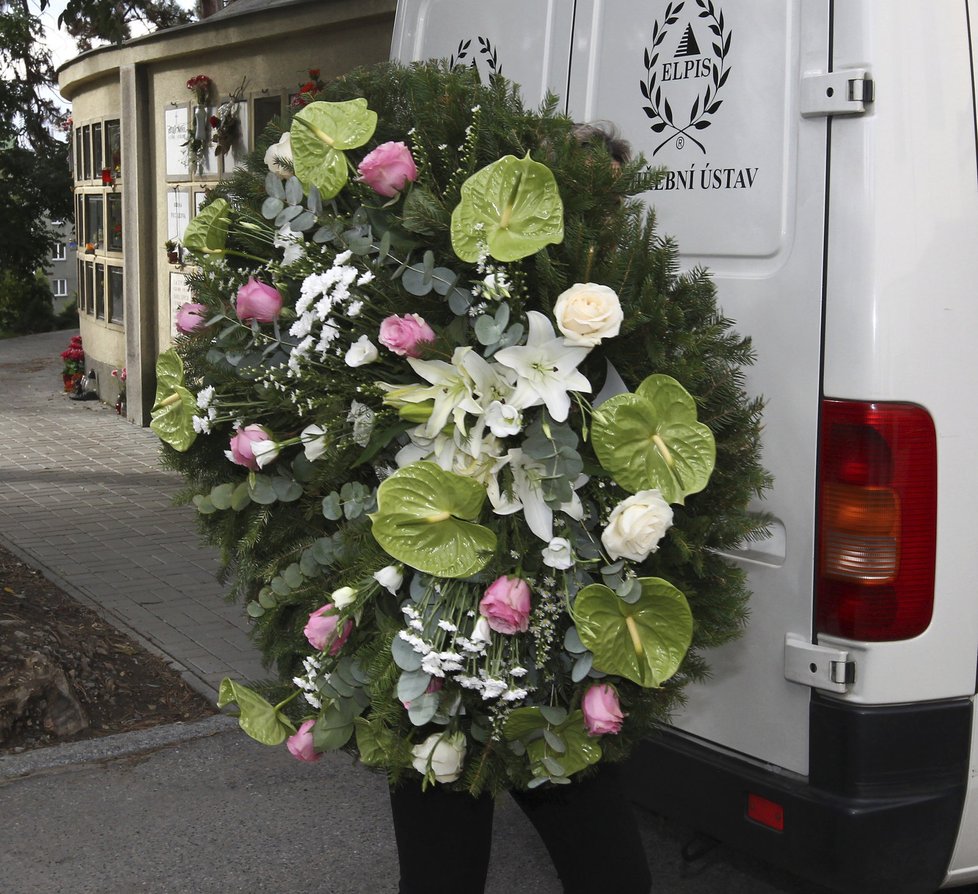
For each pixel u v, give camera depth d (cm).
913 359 260
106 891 341
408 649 208
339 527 228
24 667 441
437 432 210
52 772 414
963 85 264
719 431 224
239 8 1007
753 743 287
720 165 287
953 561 268
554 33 337
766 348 276
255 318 228
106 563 659
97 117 1134
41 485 854
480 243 209
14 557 664
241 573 248
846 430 263
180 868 355
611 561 213
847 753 267
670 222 298
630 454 208
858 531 263
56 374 1466
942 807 268
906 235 258
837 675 267
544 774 215
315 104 228
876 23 256
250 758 429
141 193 1041
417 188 218
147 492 834
